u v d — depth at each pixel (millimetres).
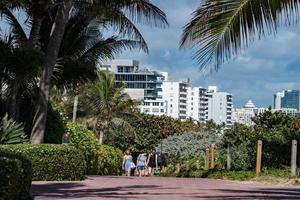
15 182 9586
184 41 9539
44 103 19703
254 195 14172
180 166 40031
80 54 23953
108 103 48500
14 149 17250
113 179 21703
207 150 33844
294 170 21719
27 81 19547
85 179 20062
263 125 35062
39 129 19656
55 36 19875
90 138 25984
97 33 24094
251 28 9281
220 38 9312
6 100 20891
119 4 21719
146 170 37031
